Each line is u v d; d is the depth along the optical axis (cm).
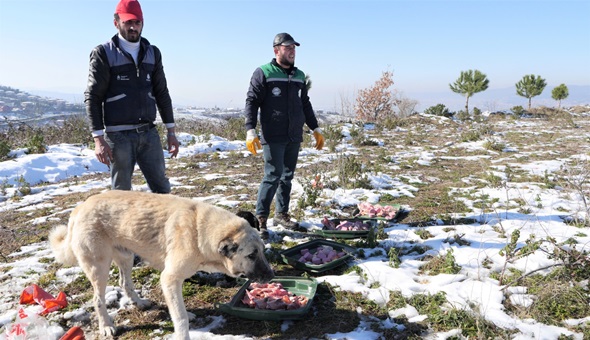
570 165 1091
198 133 1789
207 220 366
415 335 369
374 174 991
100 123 472
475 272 486
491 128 1973
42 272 515
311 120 639
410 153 1347
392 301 427
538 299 415
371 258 540
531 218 668
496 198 783
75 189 934
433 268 504
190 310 426
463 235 593
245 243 358
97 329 399
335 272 508
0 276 506
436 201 786
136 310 426
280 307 403
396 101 3394
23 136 1577
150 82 502
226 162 1216
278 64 576
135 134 493
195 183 952
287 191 638
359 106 3388
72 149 1366
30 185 999
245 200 796
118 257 409
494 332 369
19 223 711
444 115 2502
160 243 370
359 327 385
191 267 364
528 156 1271
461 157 1284
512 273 481
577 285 435
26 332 374
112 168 497
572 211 701
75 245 380
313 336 373
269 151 584
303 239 610
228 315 412
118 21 470
